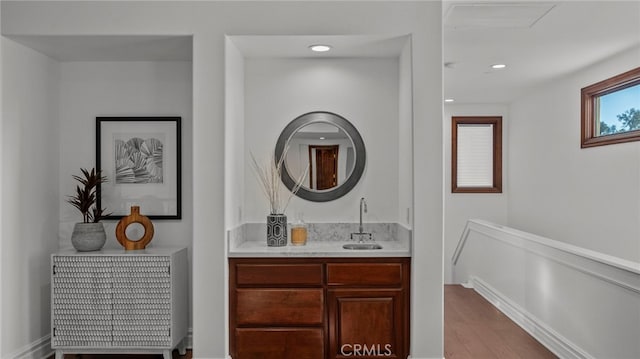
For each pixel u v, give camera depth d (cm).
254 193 388
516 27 377
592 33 395
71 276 337
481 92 636
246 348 331
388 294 331
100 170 385
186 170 387
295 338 330
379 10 323
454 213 715
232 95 343
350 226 388
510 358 355
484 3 330
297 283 331
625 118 465
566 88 550
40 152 359
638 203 435
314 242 385
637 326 271
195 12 323
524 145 659
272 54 371
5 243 321
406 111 345
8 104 325
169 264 336
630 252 447
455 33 393
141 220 359
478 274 582
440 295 322
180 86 387
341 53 368
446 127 713
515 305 459
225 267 324
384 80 388
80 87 387
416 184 322
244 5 324
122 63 388
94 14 322
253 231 386
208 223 322
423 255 322
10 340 325
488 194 712
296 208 390
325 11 324
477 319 460
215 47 323
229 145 334
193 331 323
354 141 387
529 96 642
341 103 388
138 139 386
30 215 347
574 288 344
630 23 369
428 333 323
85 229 350
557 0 323
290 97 388
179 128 384
